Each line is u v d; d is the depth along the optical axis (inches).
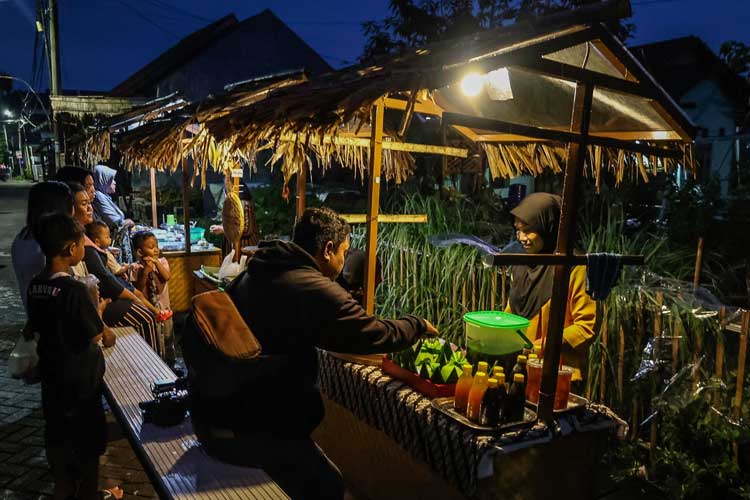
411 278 190.2
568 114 127.8
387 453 114.0
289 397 85.5
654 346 138.2
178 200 520.7
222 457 87.3
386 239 201.0
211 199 542.0
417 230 198.8
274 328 83.8
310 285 83.4
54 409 115.6
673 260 162.1
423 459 102.4
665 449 133.7
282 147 138.9
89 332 112.5
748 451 127.0
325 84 108.2
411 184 293.0
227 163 177.9
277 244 87.7
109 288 157.8
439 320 178.4
